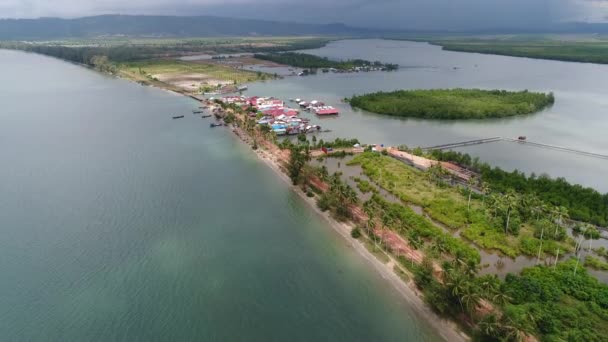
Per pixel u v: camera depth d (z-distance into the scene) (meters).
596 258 103.38
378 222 122.56
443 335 81.00
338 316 88.88
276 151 198.38
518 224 115.50
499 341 71.25
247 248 115.31
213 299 94.75
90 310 91.12
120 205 140.75
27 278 101.44
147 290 97.62
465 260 90.62
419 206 134.75
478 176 157.00
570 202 129.50
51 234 121.62
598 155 186.38
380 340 81.88
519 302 83.56
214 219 132.00
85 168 175.62
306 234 122.88
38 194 148.62
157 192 152.00
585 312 79.50
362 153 186.62
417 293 92.50
